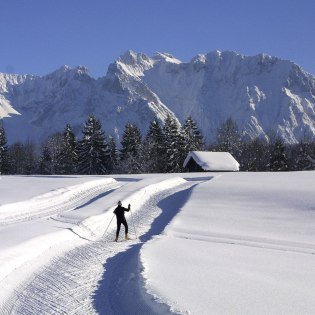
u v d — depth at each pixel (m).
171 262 16.08
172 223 25.92
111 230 24.58
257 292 12.52
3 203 31.12
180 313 10.59
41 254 17.36
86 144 93.50
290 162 106.31
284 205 30.30
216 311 10.80
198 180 50.16
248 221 26.92
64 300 12.81
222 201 32.31
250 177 46.72
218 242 21.73
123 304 12.45
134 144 97.62
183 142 94.19
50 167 103.94
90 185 43.47
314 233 24.31
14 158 122.38
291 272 15.36
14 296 13.12
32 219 27.80
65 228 21.95
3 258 15.59
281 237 23.53
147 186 39.44
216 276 14.27
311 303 11.60
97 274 15.44
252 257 17.84
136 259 16.62
